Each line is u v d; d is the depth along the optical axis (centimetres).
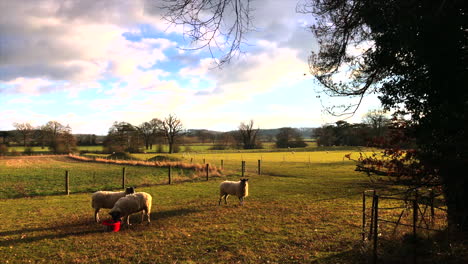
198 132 12325
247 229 1038
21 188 2080
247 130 9869
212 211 1355
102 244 895
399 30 667
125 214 1067
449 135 593
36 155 6225
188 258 779
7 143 7912
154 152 8188
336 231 979
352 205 1416
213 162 4612
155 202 1600
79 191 2027
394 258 686
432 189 693
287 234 969
